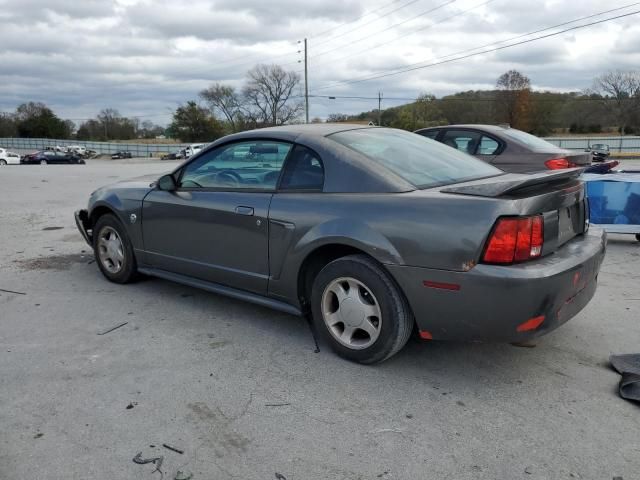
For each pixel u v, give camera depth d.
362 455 2.47
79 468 2.38
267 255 3.68
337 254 3.52
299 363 3.42
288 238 3.51
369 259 3.20
